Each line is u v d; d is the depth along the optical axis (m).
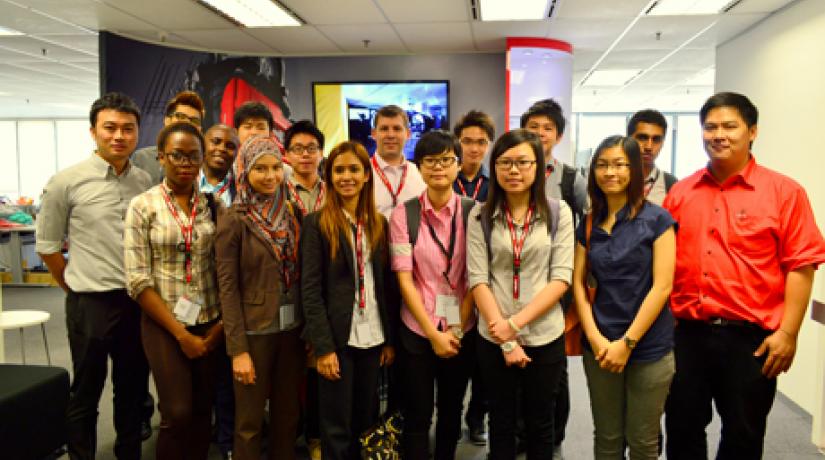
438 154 2.09
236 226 2.05
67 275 2.34
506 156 1.98
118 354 2.39
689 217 2.06
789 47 4.13
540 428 2.07
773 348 1.86
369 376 2.15
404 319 2.17
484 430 2.86
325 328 2.05
